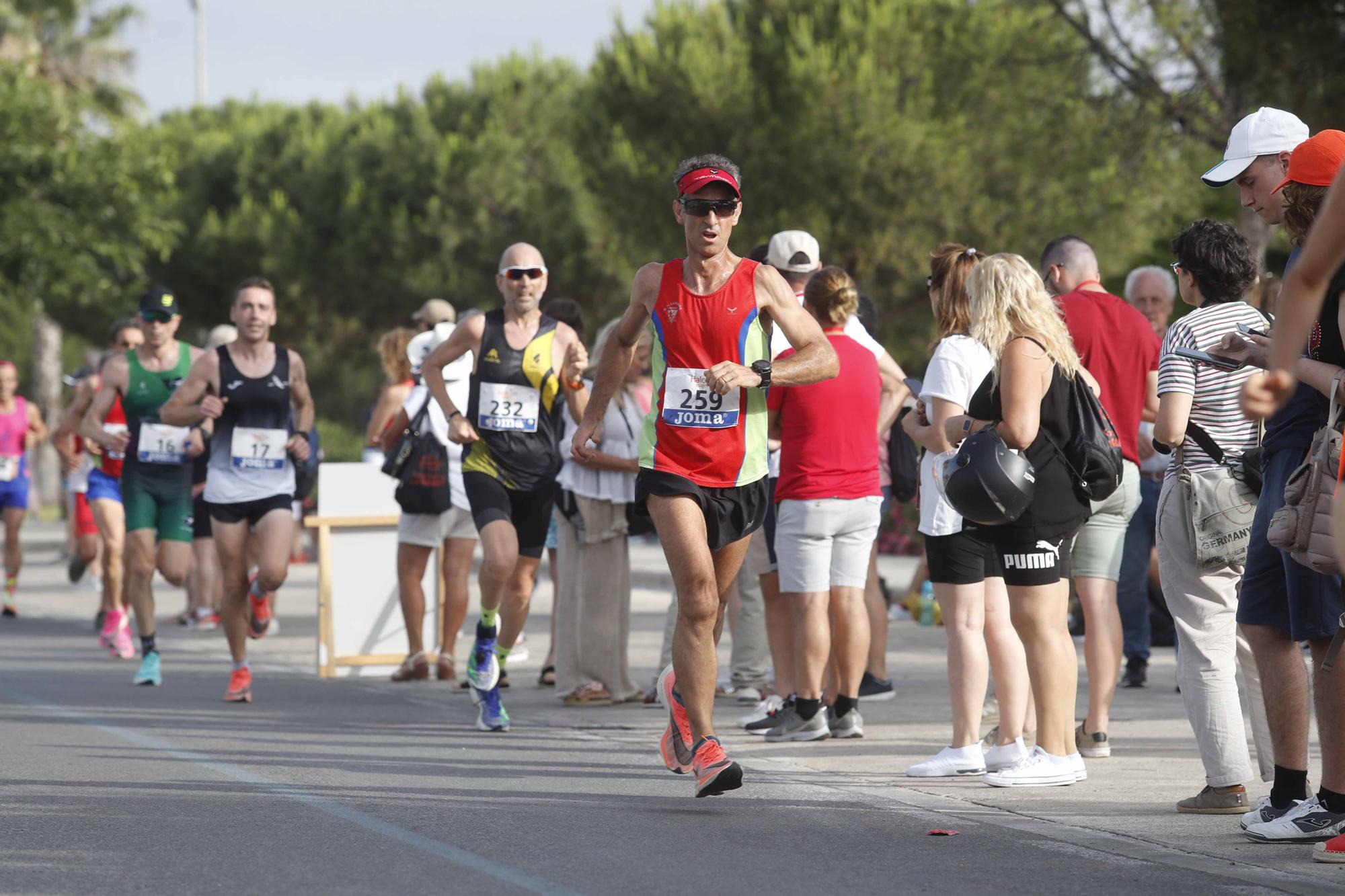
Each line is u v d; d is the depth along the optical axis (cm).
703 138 8769
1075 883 1788
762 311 2278
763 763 2642
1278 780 1992
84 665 4219
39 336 18100
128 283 11981
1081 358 2700
